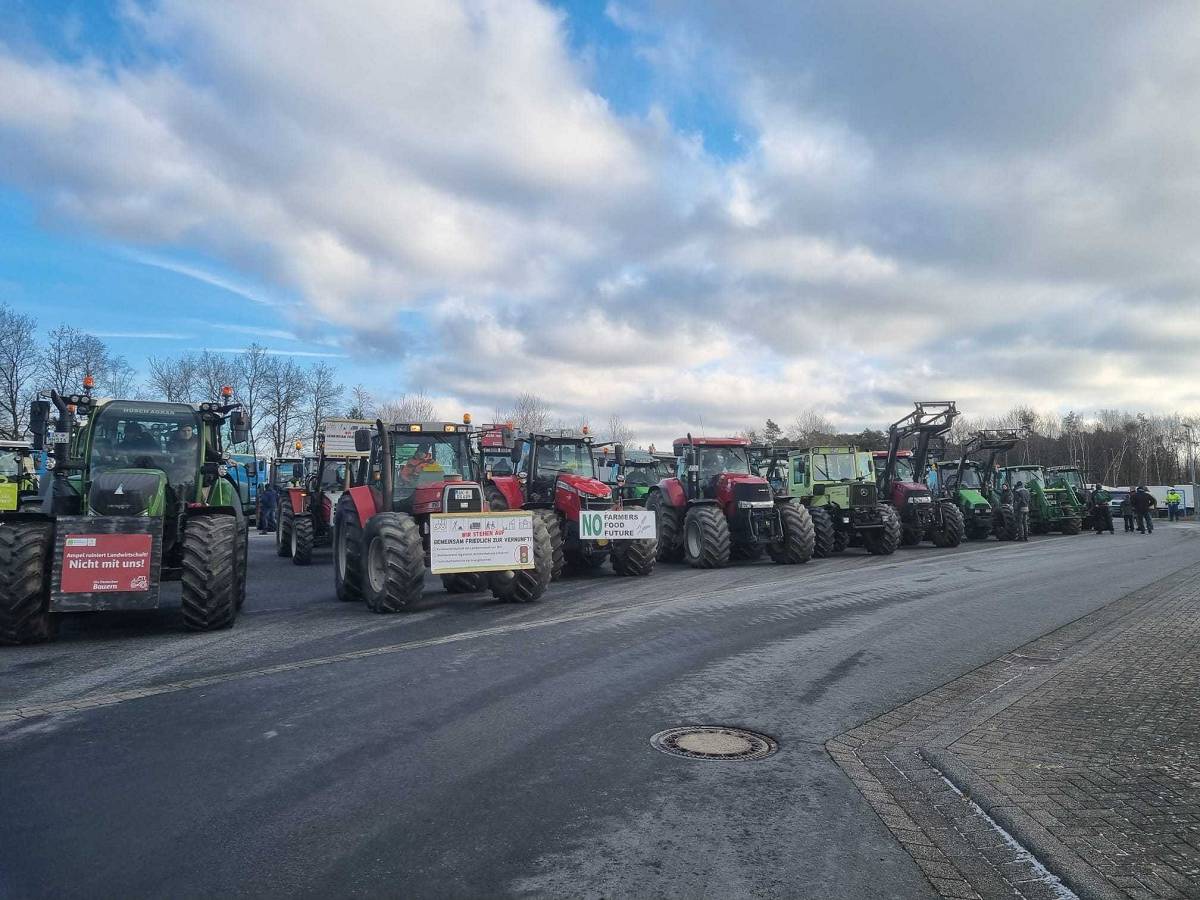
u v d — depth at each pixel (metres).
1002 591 12.05
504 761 4.68
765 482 16.48
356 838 3.65
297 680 6.53
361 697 6.02
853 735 5.24
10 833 3.68
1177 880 3.23
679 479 17.64
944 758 4.68
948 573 14.57
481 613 9.96
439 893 3.16
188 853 3.49
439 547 10.06
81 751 4.79
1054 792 4.15
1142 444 81.38
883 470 22.70
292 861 3.42
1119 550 20.09
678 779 4.43
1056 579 13.60
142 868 3.35
